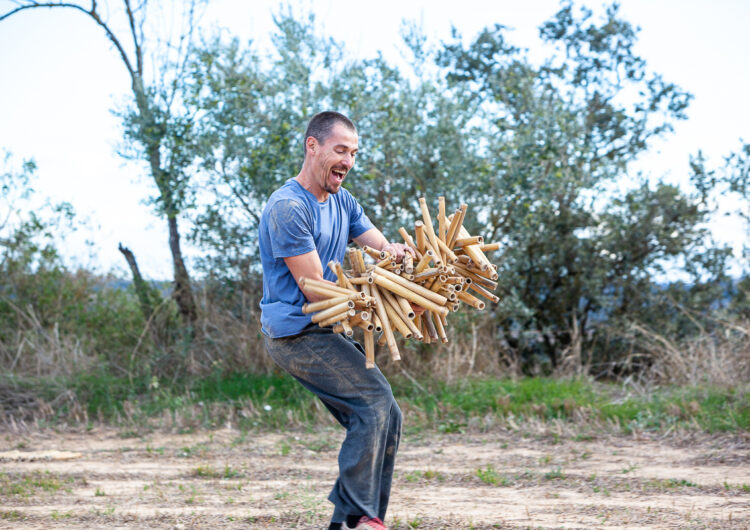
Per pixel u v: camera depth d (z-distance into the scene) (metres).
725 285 10.31
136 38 9.36
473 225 8.72
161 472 5.25
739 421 5.89
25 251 9.72
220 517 3.94
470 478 4.83
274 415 7.02
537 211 9.08
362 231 3.66
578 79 12.05
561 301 10.30
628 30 11.91
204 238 8.73
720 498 4.13
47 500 4.40
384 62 9.09
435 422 6.69
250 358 8.28
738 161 10.04
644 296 10.39
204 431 6.83
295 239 3.14
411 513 3.97
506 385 7.53
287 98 8.48
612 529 3.56
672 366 7.84
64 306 9.69
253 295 8.87
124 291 9.91
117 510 4.13
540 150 8.62
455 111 8.86
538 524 3.68
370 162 8.50
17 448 6.27
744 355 7.17
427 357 8.15
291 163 8.00
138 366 8.66
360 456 3.16
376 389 3.23
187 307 9.10
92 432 6.93
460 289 3.20
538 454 5.55
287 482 4.85
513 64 11.62
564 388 7.29
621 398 7.24
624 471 4.85
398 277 3.14
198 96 8.58
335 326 3.12
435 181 8.64
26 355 8.73
